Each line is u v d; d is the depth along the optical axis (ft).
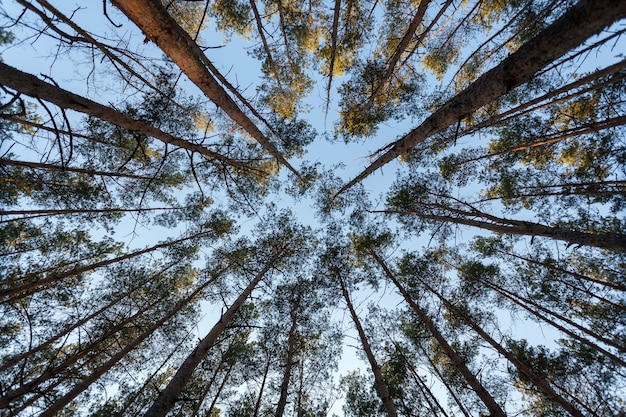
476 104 14.06
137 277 32.55
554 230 24.32
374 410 31.37
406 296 36.27
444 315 37.06
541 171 33.53
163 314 33.55
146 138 29.78
